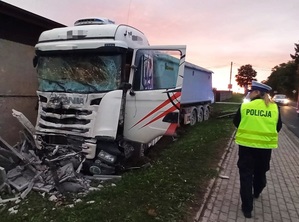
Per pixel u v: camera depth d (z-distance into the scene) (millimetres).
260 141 4156
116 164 5773
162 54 6000
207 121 15562
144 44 6707
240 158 4344
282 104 38781
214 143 9156
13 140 7449
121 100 5633
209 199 4742
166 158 7105
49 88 5922
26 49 7789
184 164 6578
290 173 6523
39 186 4863
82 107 5555
